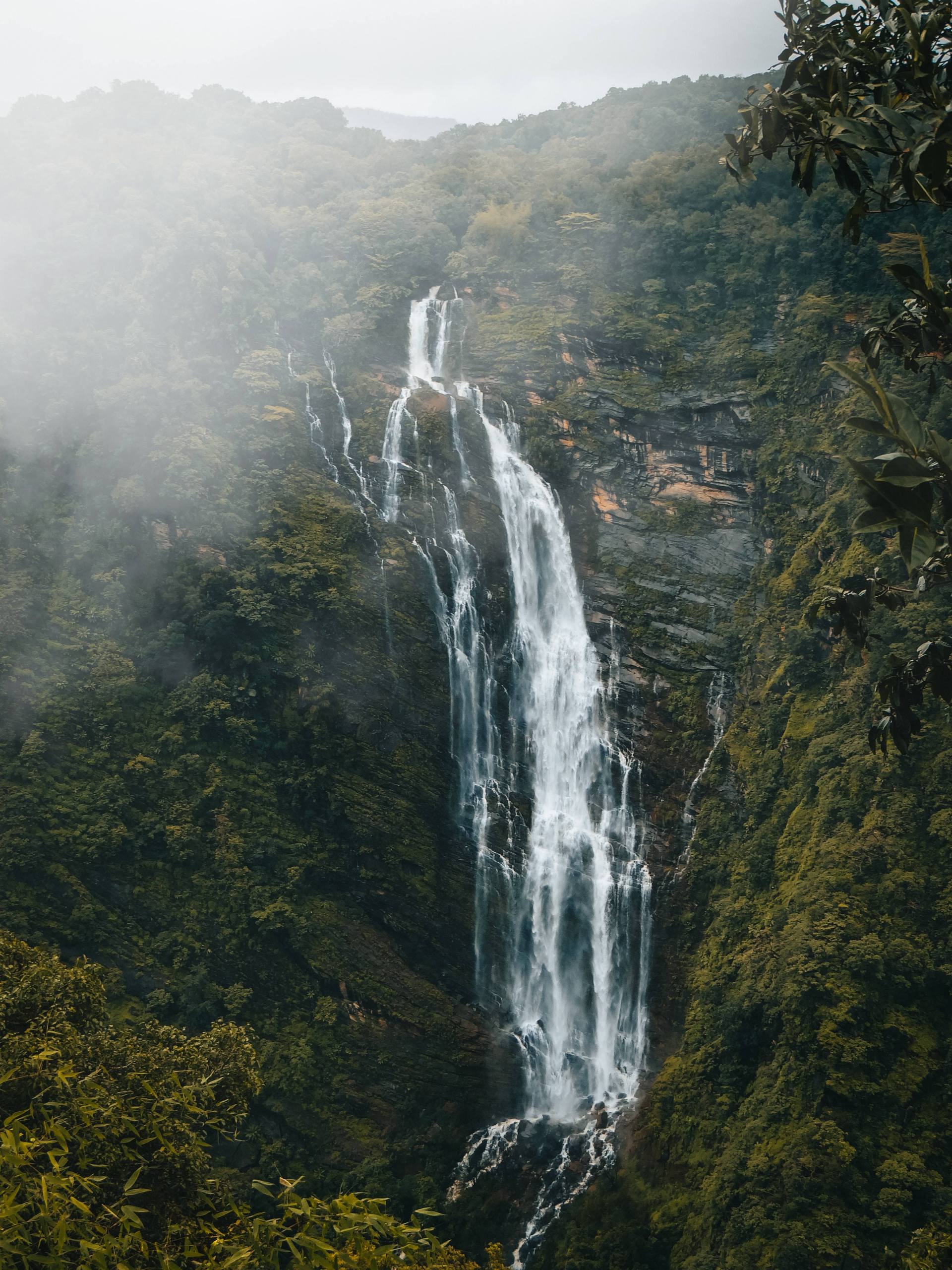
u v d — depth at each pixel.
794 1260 47.25
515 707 74.81
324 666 67.50
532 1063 66.06
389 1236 10.48
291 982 60.97
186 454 68.94
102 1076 29.55
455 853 68.38
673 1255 52.50
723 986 61.34
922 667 10.77
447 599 73.19
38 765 59.03
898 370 72.38
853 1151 49.41
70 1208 10.68
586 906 70.50
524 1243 56.84
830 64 9.86
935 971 53.59
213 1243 11.09
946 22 8.95
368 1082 60.38
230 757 64.12
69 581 65.12
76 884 57.31
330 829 65.31
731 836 68.31
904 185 8.80
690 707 73.12
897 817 58.22
